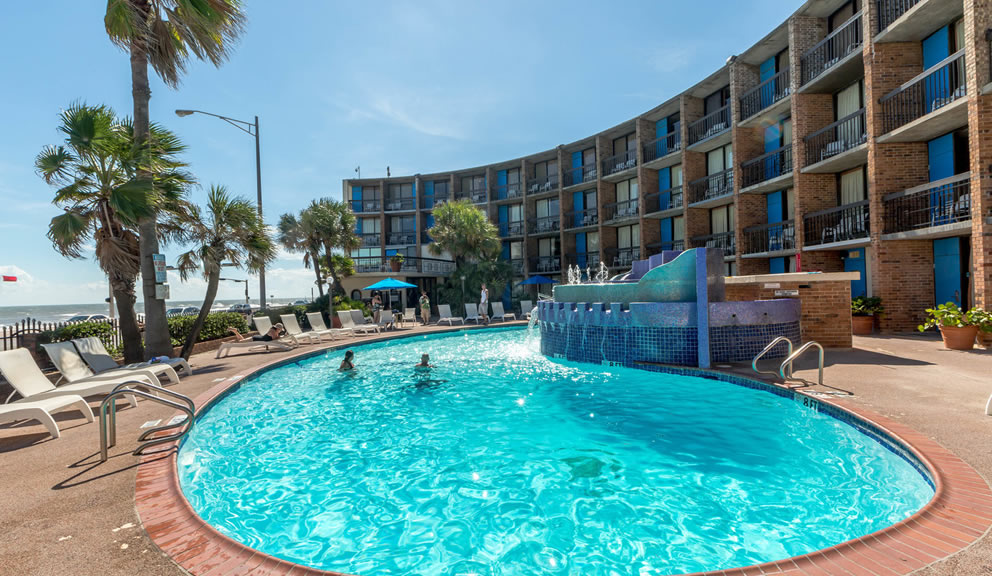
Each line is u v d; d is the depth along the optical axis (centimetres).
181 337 1190
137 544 255
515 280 3284
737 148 1866
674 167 2444
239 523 353
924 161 1186
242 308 3200
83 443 447
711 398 661
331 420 616
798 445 475
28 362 602
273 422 609
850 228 1420
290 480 430
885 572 211
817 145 1511
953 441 378
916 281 1188
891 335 1123
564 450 490
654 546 310
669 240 2478
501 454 486
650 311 855
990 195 905
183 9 886
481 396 732
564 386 773
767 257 1845
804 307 937
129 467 379
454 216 2747
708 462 441
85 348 742
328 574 221
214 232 1115
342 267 2719
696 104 2219
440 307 2067
